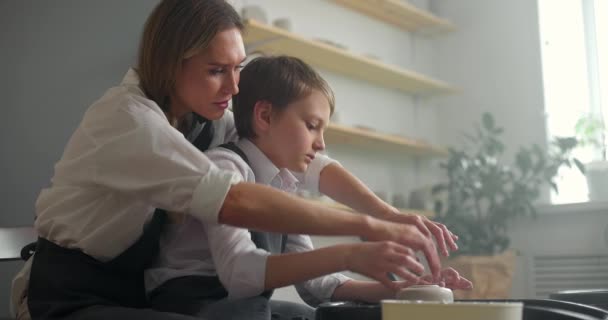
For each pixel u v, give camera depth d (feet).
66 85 8.56
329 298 3.81
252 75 3.71
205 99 3.29
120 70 8.42
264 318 3.05
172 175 2.91
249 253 2.93
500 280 11.48
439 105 14.47
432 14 14.30
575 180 12.97
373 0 12.74
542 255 12.53
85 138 3.20
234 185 2.83
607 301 3.32
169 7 3.28
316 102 3.61
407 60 14.46
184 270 3.20
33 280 3.19
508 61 13.67
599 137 12.81
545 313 2.33
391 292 3.53
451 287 3.32
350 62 11.96
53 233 3.24
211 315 2.95
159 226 3.25
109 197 3.13
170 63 3.23
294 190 3.85
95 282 3.14
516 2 13.67
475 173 12.57
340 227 2.76
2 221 8.33
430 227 3.36
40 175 8.40
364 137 11.88
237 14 3.38
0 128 8.55
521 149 12.32
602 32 12.96
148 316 2.60
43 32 8.69
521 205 12.12
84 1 8.65
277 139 3.61
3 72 8.66
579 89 13.07
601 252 11.96
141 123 3.02
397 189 13.60
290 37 10.46
